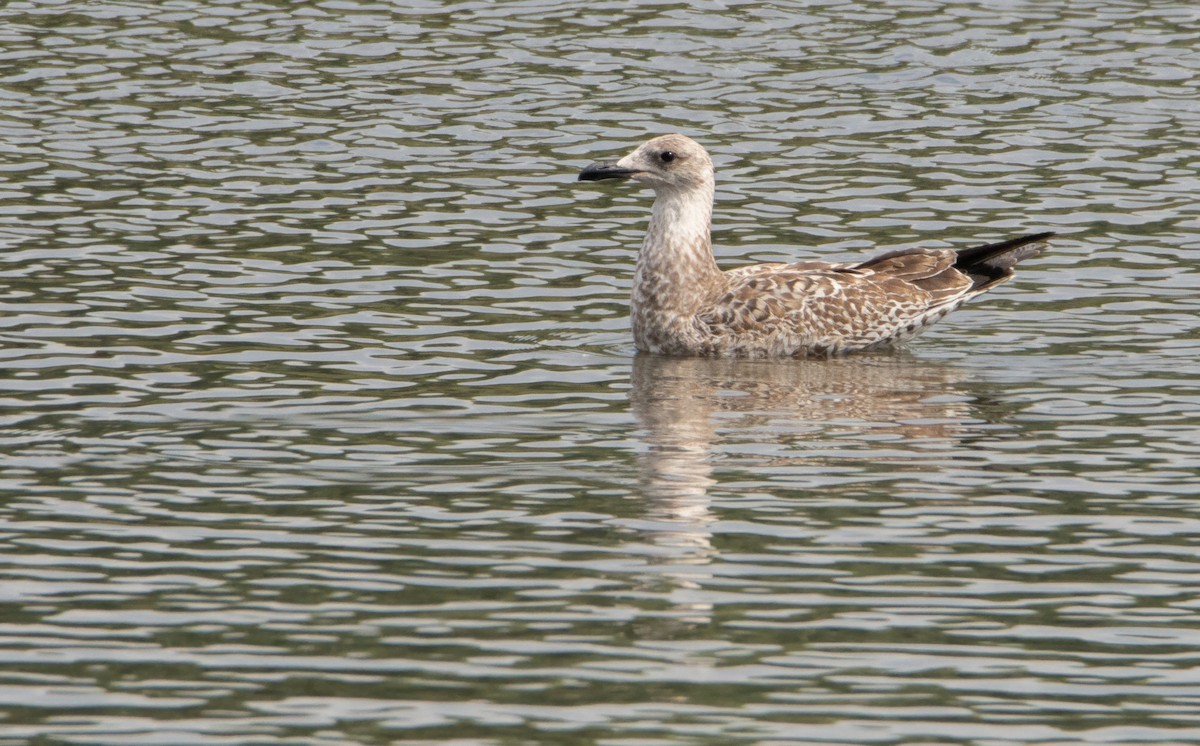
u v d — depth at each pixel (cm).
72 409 1452
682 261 1680
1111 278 1878
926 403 1511
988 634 1051
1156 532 1209
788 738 924
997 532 1208
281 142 2344
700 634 1047
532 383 1558
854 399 1523
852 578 1128
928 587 1116
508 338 1691
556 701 961
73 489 1273
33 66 2641
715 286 1692
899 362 1648
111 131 2367
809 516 1234
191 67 2662
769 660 1012
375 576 1127
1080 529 1213
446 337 1683
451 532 1202
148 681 983
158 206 2081
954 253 1747
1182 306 1791
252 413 1452
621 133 2394
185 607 1080
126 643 1030
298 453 1358
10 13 2922
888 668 1006
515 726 934
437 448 1374
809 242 1995
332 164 2262
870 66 2697
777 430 1430
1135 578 1133
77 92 2530
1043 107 2508
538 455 1360
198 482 1291
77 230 1983
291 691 972
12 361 1569
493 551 1168
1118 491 1287
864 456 1366
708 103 2523
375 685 980
